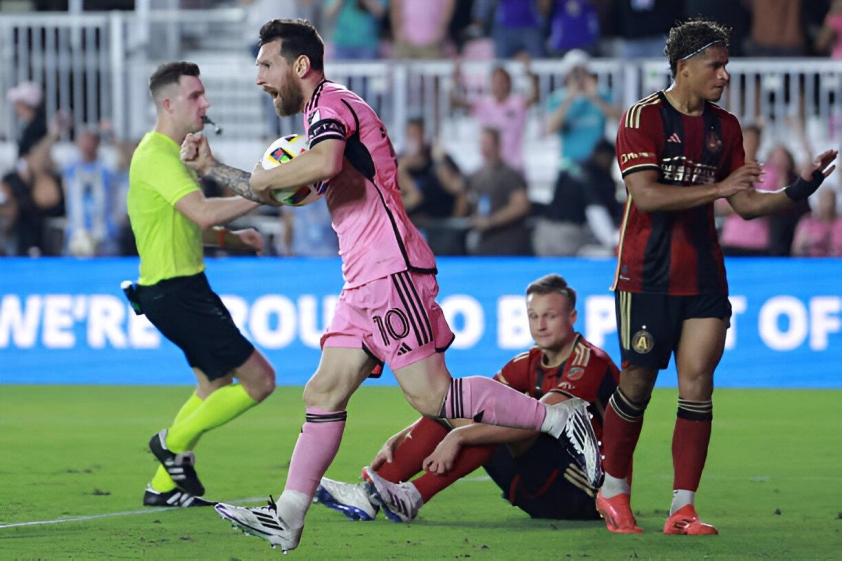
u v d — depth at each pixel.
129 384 41.28
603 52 50.38
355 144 14.87
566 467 17.53
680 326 16.50
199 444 27.20
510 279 40.53
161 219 19.47
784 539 16.23
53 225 45.53
